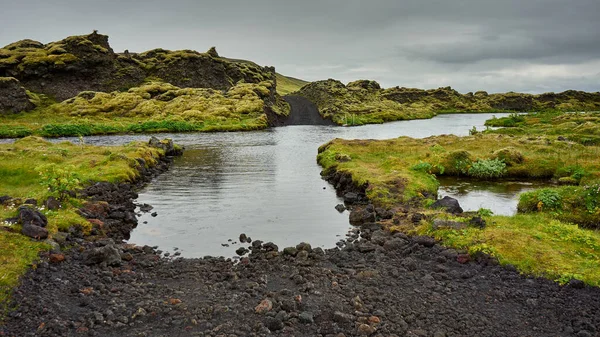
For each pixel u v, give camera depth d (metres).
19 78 127.44
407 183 25.09
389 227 17.95
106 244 15.66
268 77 184.38
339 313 10.02
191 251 16.03
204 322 9.95
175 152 47.16
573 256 13.49
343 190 27.45
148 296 11.38
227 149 54.09
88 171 29.09
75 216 17.84
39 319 9.83
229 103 119.75
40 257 13.23
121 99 114.38
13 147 37.50
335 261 14.41
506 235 14.92
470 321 9.99
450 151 35.22
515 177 32.09
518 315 10.34
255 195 26.17
